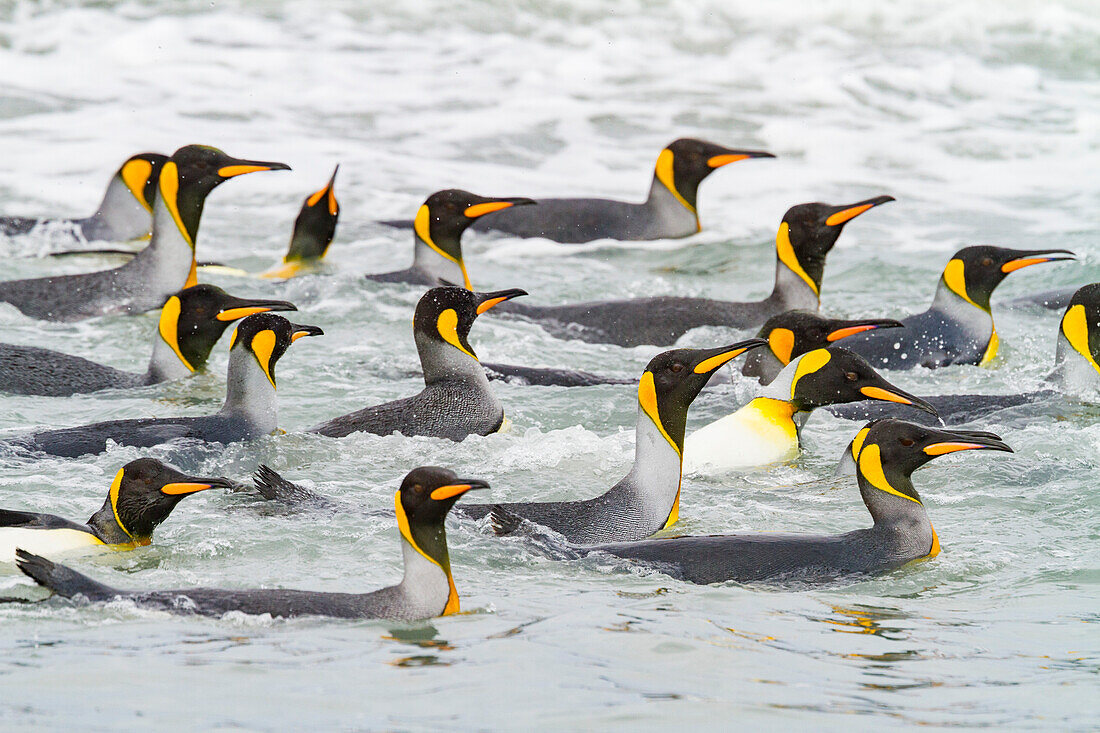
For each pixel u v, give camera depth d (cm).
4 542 939
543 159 2703
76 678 721
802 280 1862
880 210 2472
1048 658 796
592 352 1758
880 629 848
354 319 1814
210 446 1218
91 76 2914
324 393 1493
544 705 702
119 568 931
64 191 2392
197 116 2767
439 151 2711
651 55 3259
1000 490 1166
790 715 699
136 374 1533
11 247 2130
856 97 3055
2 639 776
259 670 739
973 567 977
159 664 743
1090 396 1476
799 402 1270
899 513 988
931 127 2906
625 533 1036
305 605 830
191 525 1022
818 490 1189
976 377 1639
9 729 655
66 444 1196
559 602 885
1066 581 953
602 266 2238
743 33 3394
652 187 2403
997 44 3381
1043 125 2923
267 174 2562
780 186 2614
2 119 2680
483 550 987
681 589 922
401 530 845
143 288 1842
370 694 711
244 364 1269
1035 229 2342
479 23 3366
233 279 1983
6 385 1432
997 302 1975
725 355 1052
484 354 1695
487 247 2331
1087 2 3528
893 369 1691
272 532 1009
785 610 882
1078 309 1488
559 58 3209
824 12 3497
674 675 753
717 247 2331
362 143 2723
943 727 687
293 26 3272
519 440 1295
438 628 823
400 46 3241
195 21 3219
